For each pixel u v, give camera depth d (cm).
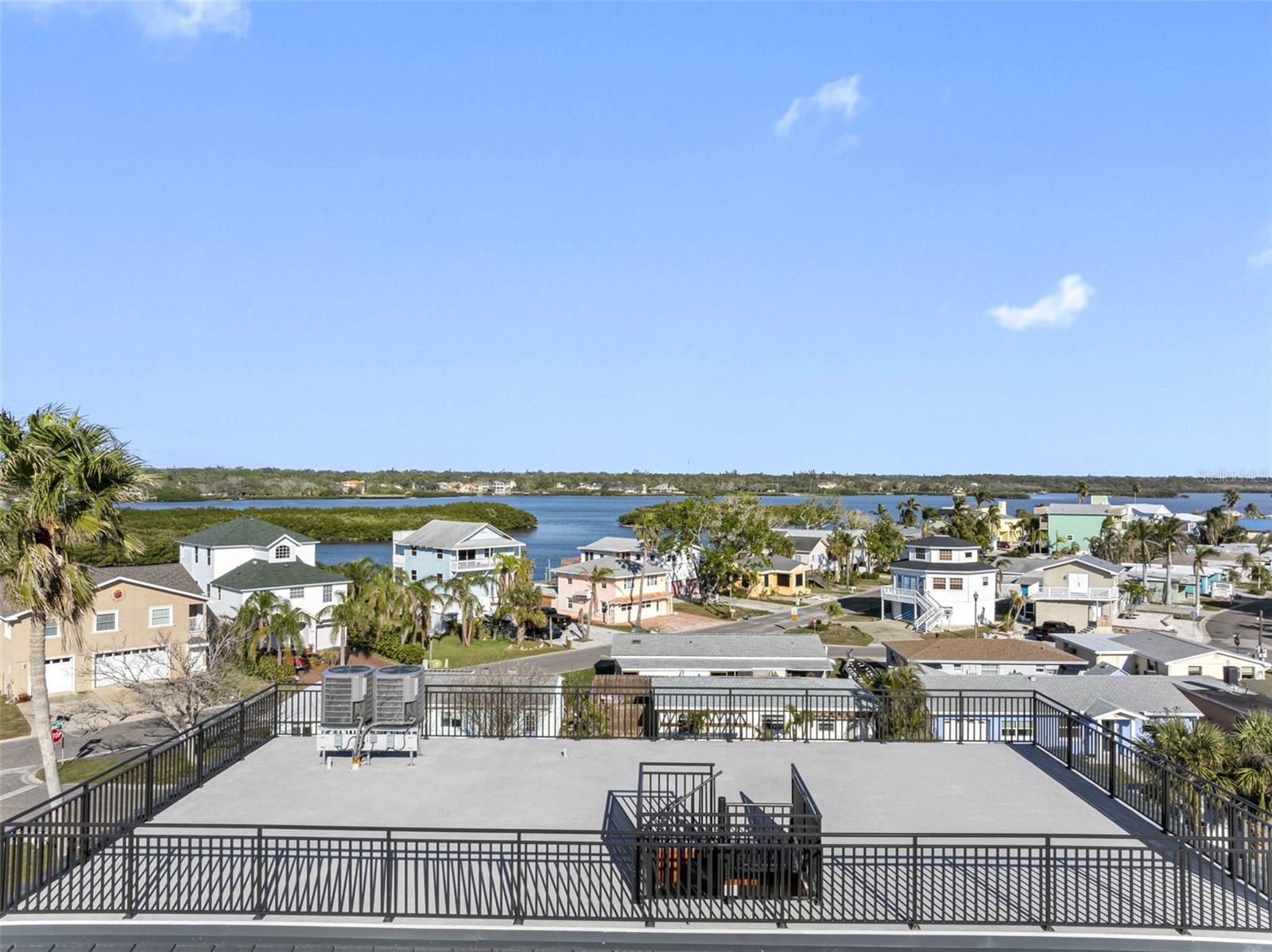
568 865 873
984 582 7338
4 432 1677
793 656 4631
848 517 13075
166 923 833
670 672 4478
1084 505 13162
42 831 862
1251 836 1004
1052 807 1155
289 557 6306
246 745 1388
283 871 981
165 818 1095
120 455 1770
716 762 1342
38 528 1753
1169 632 7275
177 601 4475
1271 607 8938
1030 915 859
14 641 4041
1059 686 3641
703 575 8338
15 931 834
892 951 822
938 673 3822
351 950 819
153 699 3416
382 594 5344
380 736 1334
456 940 823
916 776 1281
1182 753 2348
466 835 1050
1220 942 818
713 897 898
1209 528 14412
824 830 1070
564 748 1416
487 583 6719
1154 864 853
